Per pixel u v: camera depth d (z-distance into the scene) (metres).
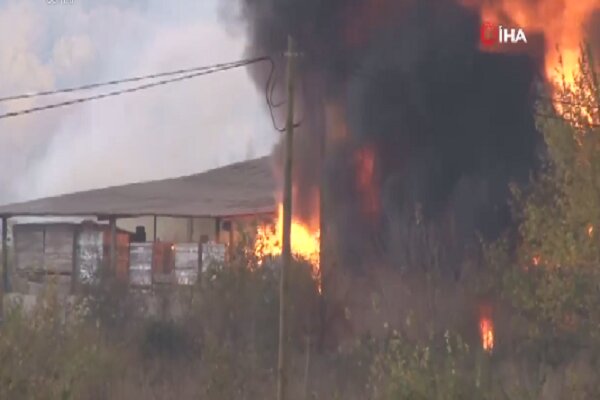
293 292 89.44
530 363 67.12
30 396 55.72
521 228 63.03
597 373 60.50
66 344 61.53
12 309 58.28
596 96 58.56
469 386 48.81
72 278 134.62
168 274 136.88
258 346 85.94
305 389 73.56
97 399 68.81
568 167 58.53
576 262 58.06
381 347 77.38
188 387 76.62
